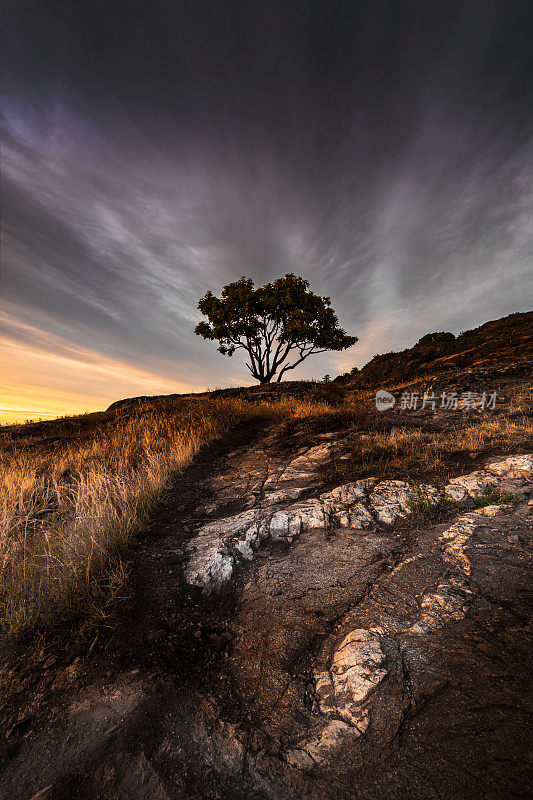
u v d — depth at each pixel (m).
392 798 1.29
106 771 1.46
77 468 6.48
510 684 1.64
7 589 2.72
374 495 4.07
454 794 1.26
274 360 28.55
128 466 6.55
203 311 28.36
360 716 1.62
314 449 6.61
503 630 1.96
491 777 1.29
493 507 3.45
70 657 2.12
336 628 2.21
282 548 3.30
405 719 1.57
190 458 7.25
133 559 3.25
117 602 2.60
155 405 14.41
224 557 3.10
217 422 10.21
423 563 2.74
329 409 10.99
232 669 2.00
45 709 1.78
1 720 1.74
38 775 1.47
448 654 1.86
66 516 4.13
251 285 27.19
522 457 4.50
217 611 2.54
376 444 6.12
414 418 8.58
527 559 2.57
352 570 2.80
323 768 1.43
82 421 13.59
